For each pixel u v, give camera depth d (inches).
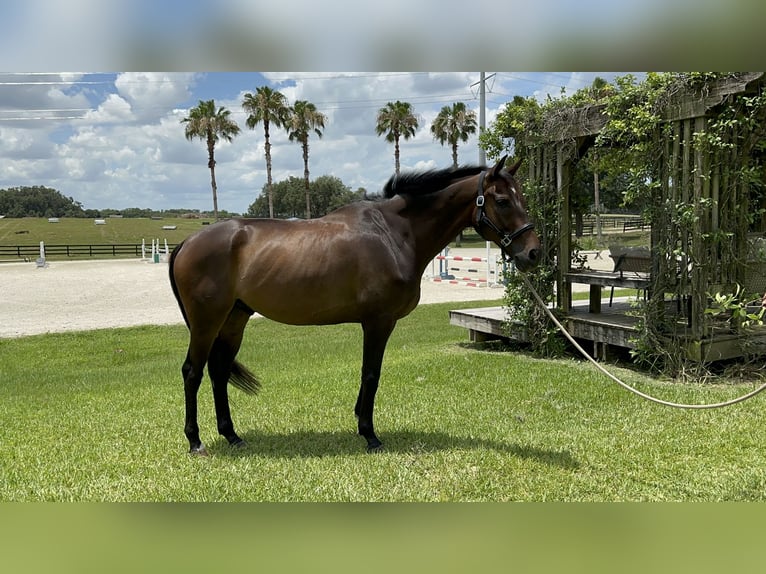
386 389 240.8
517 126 313.3
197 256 164.6
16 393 267.4
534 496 135.8
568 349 327.0
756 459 156.4
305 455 165.9
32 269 994.1
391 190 172.6
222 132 1713.8
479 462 155.7
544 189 310.0
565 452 162.6
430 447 168.6
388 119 1665.8
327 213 174.6
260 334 437.7
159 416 210.8
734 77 220.2
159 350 378.9
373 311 163.2
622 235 906.1
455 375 263.7
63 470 155.8
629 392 228.7
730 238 246.4
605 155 335.0
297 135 1658.5
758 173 244.1
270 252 162.6
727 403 132.1
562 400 219.0
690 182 241.1
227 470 153.7
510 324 329.7
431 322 464.8
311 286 160.9
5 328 454.6
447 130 1734.7
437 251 173.6
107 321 489.1
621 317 315.6
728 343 250.5
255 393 187.8
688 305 251.9
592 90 295.3
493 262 893.2
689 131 238.5
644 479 144.5
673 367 253.8
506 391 233.8
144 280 803.4
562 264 308.8
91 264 1119.0
